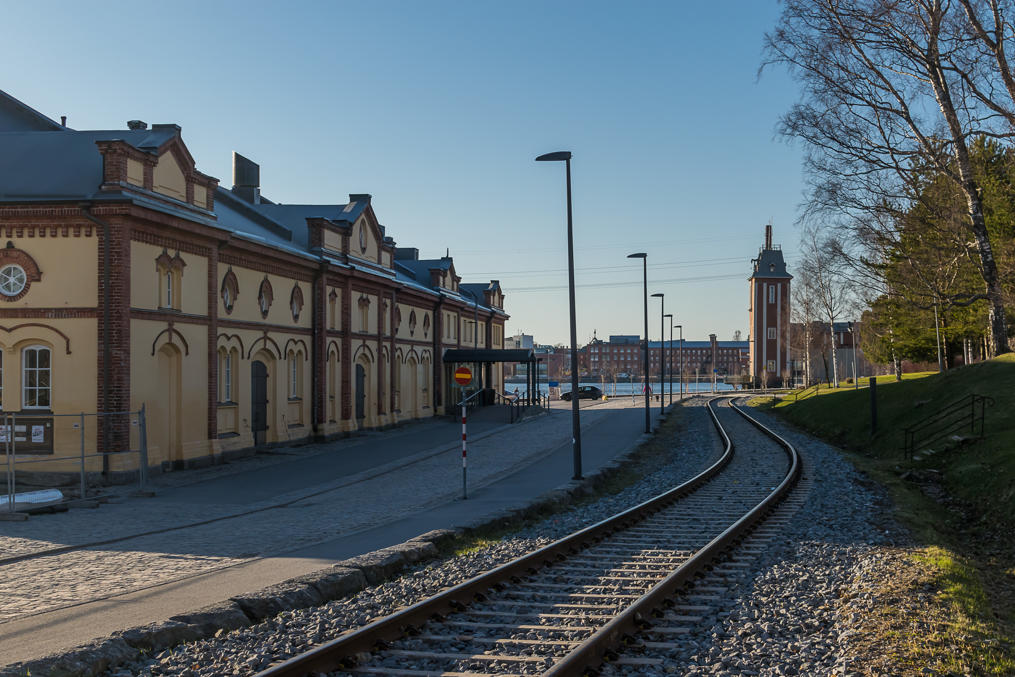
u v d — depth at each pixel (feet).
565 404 248.73
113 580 34.50
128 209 69.31
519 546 40.34
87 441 70.08
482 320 211.00
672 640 24.39
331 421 114.21
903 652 22.82
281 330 100.53
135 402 71.87
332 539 44.11
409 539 42.45
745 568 34.91
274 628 26.45
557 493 58.85
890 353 184.65
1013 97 82.64
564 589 30.83
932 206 96.02
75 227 70.74
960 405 87.61
